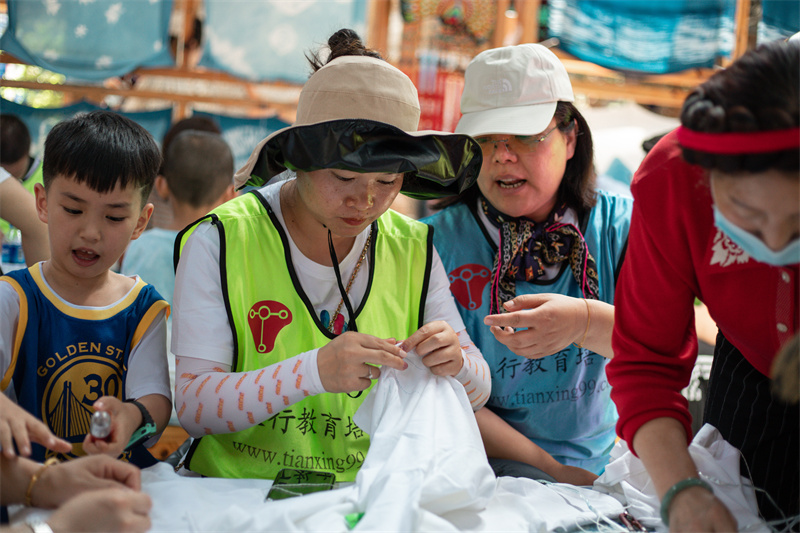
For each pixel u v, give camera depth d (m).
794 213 0.90
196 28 4.20
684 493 1.05
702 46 4.06
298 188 1.33
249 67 4.14
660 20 4.07
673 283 1.19
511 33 4.30
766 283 1.11
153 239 2.45
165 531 1.03
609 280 1.80
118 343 1.36
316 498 1.10
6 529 0.99
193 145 2.56
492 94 1.69
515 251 1.72
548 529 1.12
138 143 1.33
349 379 1.22
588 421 1.77
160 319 1.42
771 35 3.78
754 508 1.19
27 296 1.30
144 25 4.05
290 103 4.21
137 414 1.21
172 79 4.54
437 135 1.25
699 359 2.21
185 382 1.30
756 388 1.29
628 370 1.23
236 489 1.21
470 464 1.16
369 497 1.08
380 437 1.20
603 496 1.27
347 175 1.23
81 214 1.27
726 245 1.11
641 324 1.23
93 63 4.02
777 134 0.85
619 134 4.39
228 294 1.34
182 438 2.27
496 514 1.16
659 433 1.15
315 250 1.42
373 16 4.29
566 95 1.71
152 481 1.20
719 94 0.92
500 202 1.71
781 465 1.27
